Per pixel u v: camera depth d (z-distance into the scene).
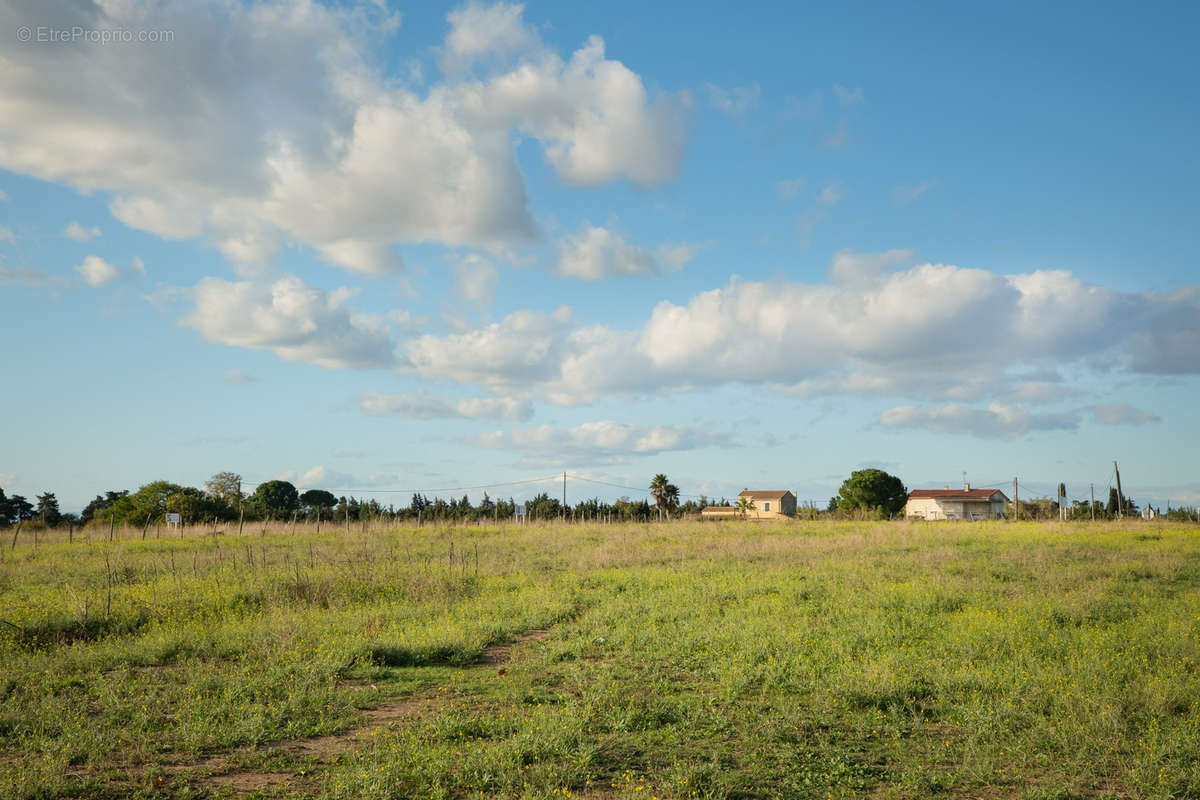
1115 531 39.97
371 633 13.27
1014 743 7.77
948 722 8.59
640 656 11.80
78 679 10.55
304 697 9.38
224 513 55.00
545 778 6.75
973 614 14.14
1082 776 6.93
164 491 56.81
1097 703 8.46
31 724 8.30
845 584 18.69
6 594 17.95
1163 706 8.64
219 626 14.05
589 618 14.91
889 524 44.97
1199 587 18.66
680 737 8.06
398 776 6.85
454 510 67.31
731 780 6.83
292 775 7.11
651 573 21.52
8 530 45.22
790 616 14.52
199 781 6.94
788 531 38.84
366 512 67.12
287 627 12.98
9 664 11.09
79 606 14.41
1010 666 10.37
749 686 10.01
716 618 14.48
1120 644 11.65
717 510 91.62
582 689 9.88
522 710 8.90
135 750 7.57
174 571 20.84
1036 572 20.88
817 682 9.90
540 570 23.08
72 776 6.93
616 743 7.77
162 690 9.88
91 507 78.00
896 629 13.20
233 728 8.24
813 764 7.29
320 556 25.53
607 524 47.59
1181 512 65.12
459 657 11.86
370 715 9.07
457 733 8.09
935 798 6.57
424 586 18.28
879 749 7.76
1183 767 6.98
